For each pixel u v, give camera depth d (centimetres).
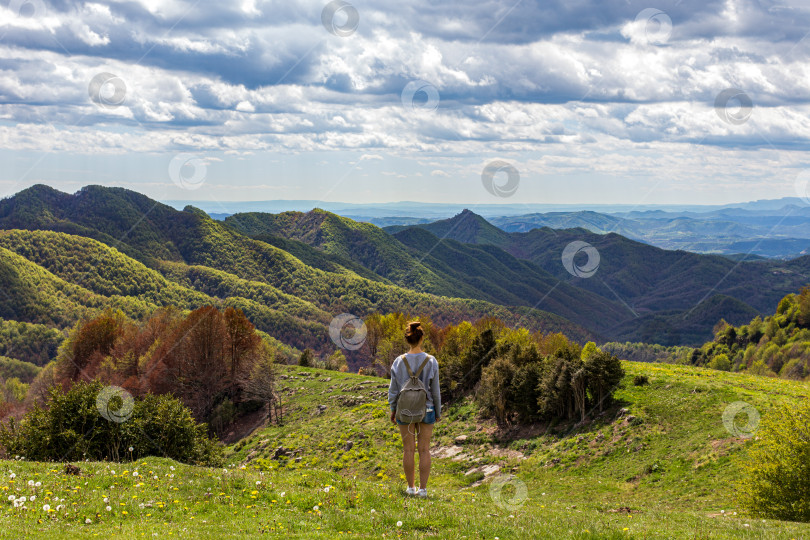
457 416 5878
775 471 1975
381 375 10119
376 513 892
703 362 19550
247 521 868
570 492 3481
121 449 2348
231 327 8744
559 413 4984
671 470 3391
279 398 7925
